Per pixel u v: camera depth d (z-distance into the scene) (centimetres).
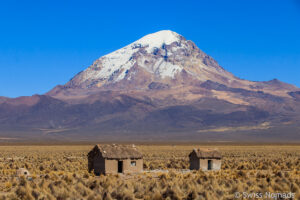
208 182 4906
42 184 4812
